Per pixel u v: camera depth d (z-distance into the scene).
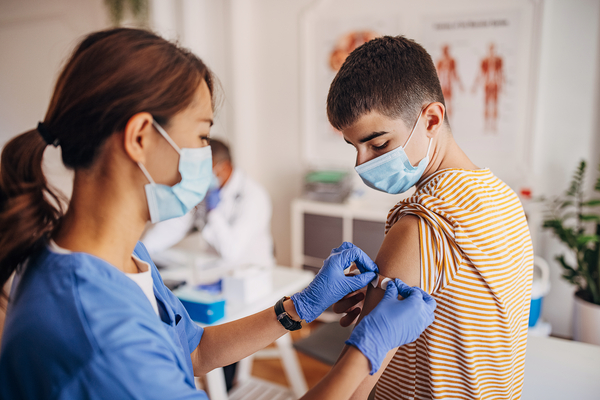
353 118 0.77
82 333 0.53
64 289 0.56
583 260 2.24
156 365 0.55
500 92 2.68
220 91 0.75
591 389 1.09
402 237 0.74
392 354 0.73
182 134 0.65
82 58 0.60
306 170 3.47
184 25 3.49
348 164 3.27
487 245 0.70
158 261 2.15
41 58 4.38
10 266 0.61
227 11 3.43
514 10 2.56
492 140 2.76
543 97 2.59
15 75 4.57
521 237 0.78
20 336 0.54
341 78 0.77
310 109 3.35
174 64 0.63
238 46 3.43
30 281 0.59
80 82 0.59
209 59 3.62
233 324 0.90
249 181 2.49
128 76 0.59
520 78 2.61
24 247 0.60
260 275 1.76
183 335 0.82
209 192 2.27
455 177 0.74
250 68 3.54
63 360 0.53
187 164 0.66
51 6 4.20
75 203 0.63
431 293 0.73
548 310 2.74
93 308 0.55
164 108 0.62
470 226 0.70
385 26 2.97
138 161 0.62
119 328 0.54
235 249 2.29
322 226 3.01
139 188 0.65
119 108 0.59
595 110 2.48
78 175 0.62
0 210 0.61
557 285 2.69
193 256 1.94
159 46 0.63
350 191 3.14
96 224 0.64
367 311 0.76
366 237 2.84
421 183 0.81
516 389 0.85
